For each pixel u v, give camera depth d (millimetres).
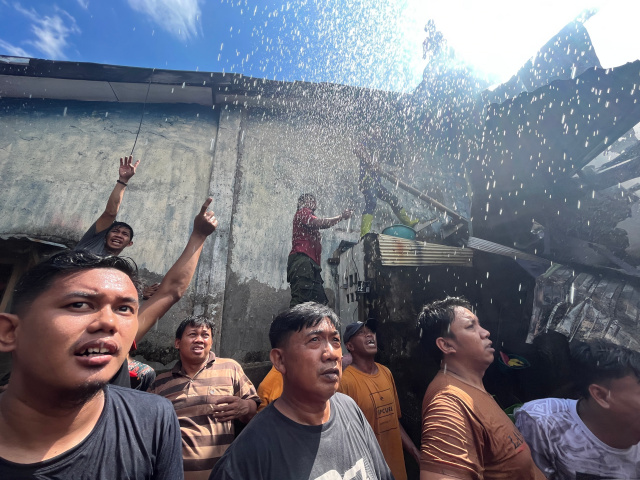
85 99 4602
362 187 4359
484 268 3553
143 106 4746
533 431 1474
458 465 1113
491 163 3926
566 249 3494
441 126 4941
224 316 3887
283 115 5105
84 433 825
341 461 1070
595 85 3006
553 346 2945
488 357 1475
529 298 3146
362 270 3463
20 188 3965
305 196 3762
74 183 4121
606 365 1312
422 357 3109
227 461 1001
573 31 3721
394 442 2051
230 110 4938
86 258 825
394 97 5094
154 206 4203
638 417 1247
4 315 761
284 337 1178
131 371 1904
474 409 1257
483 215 3824
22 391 747
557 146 3566
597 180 3750
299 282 3334
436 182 5352
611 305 2703
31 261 3785
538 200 3715
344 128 5199
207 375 2145
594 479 1339
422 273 3375
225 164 4602
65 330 733
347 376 2146
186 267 1615
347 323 3768
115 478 818
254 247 4293
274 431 1058
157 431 940
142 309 1492
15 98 4426
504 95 4105
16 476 714
